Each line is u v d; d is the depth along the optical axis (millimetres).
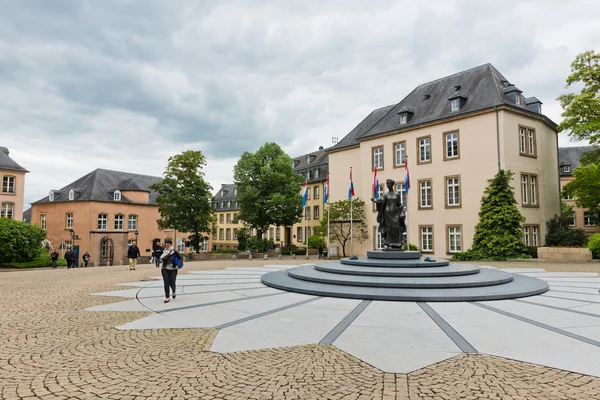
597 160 30844
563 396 4547
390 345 6562
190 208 38844
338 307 9711
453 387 4809
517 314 8867
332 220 37969
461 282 11656
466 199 28719
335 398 4488
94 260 42562
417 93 35969
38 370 5391
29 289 13805
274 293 11969
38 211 53844
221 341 6805
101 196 51031
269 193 45219
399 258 15805
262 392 4656
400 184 33375
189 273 19000
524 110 28250
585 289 12609
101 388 4770
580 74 27766
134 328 7711
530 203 28906
